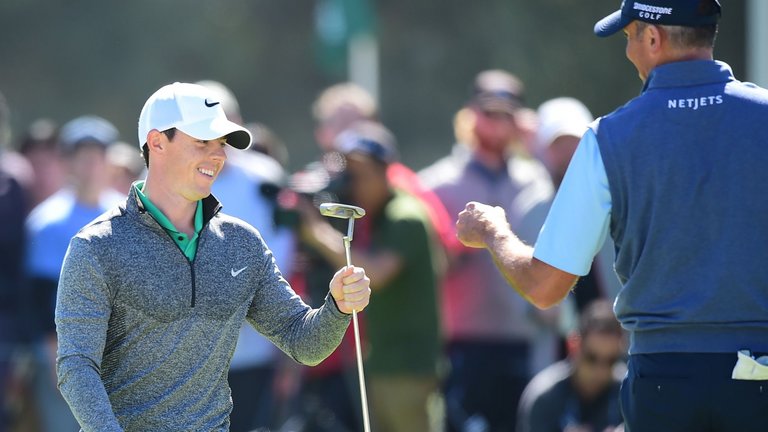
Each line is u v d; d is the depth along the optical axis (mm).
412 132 109250
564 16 77938
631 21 17031
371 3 85375
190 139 16484
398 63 109750
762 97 16406
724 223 16062
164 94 16656
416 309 29516
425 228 29594
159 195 16562
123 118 118188
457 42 107125
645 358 16531
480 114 33125
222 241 16719
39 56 118688
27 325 33938
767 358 15930
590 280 30391
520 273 17031
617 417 27453
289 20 118562
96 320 15906
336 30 74812
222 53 118312
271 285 17172
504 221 17844
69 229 33906
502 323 31938
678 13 16656
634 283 16484
